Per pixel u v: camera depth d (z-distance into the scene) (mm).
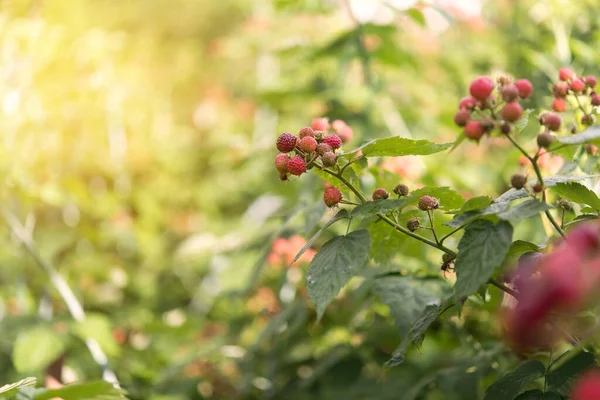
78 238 2064
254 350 1554
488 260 895
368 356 1442
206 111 2951
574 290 853
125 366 1589
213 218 2568
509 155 1340
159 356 1764
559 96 1067
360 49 1689
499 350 1200
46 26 1976
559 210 1133
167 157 2543
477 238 906
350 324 1360
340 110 1641
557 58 1704
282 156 945
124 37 2385
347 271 922
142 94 2477
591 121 1066
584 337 957
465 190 1523
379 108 1671
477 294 1026
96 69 2117
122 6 2482
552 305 864
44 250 1771
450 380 1200
